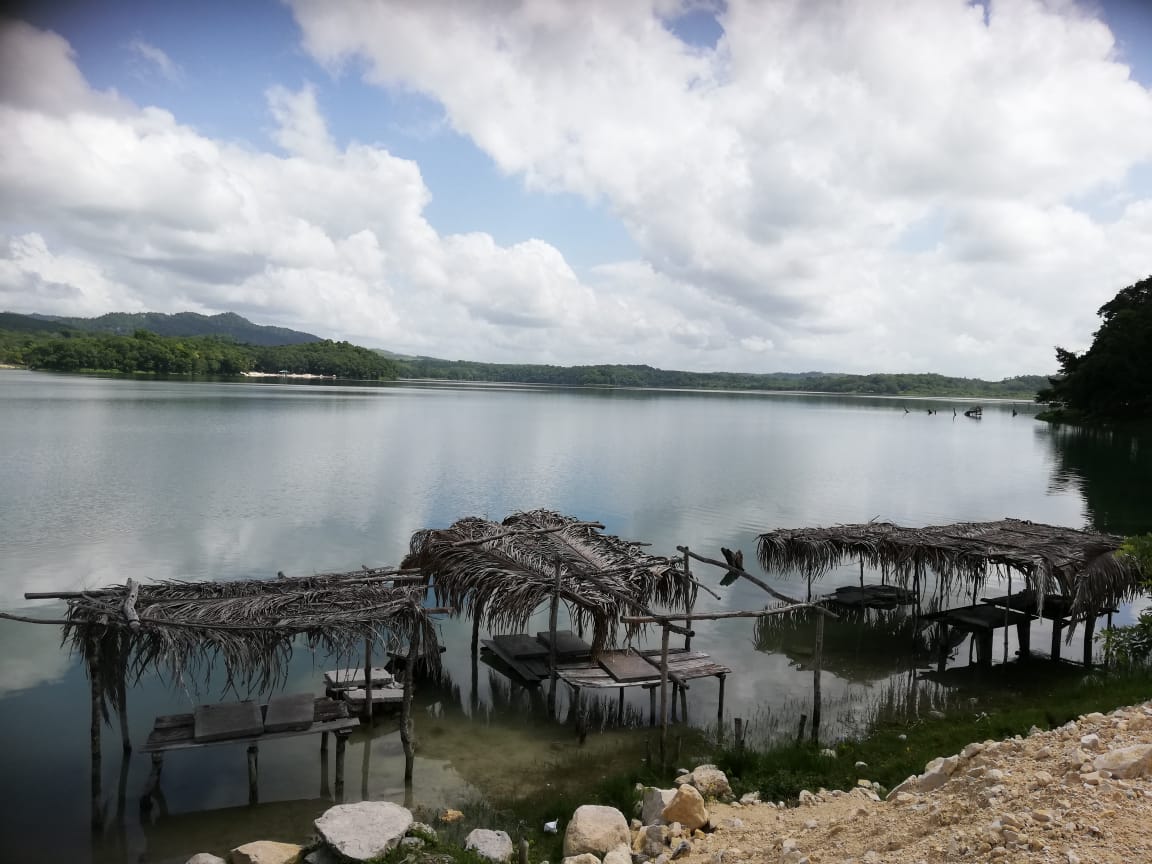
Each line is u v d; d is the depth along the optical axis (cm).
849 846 759
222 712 1163
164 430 6488
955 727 1370
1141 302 10506
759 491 4359
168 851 1003
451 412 10888
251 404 10444
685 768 1228
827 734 1402
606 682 1402
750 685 1673
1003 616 1872
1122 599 1877
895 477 5078
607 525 3344
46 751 1266
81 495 3588
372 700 1449
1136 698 1314
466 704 1526
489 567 1616
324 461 5038
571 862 865
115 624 1127
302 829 1061
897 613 2209
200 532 2922
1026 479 5044
